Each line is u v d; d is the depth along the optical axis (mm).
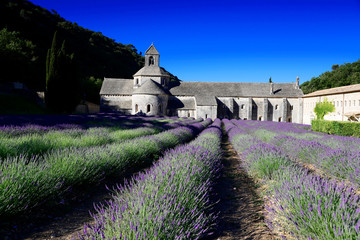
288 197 2836
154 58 48750
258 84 52938
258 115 50438
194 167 3967
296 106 50250
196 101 46062
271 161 4852
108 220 2143
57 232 2779
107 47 94625
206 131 12898
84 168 4254
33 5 79375
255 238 2732
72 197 3914
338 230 2062
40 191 3270
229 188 4773
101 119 20016
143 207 2242
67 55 29141
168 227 2021
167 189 2742
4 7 57906
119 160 5262
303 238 2375
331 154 5379
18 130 8430
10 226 2809
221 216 3410
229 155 8766
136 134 10258
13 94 29562
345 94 30172
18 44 40594
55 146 6137
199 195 3090
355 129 14695
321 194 2629
